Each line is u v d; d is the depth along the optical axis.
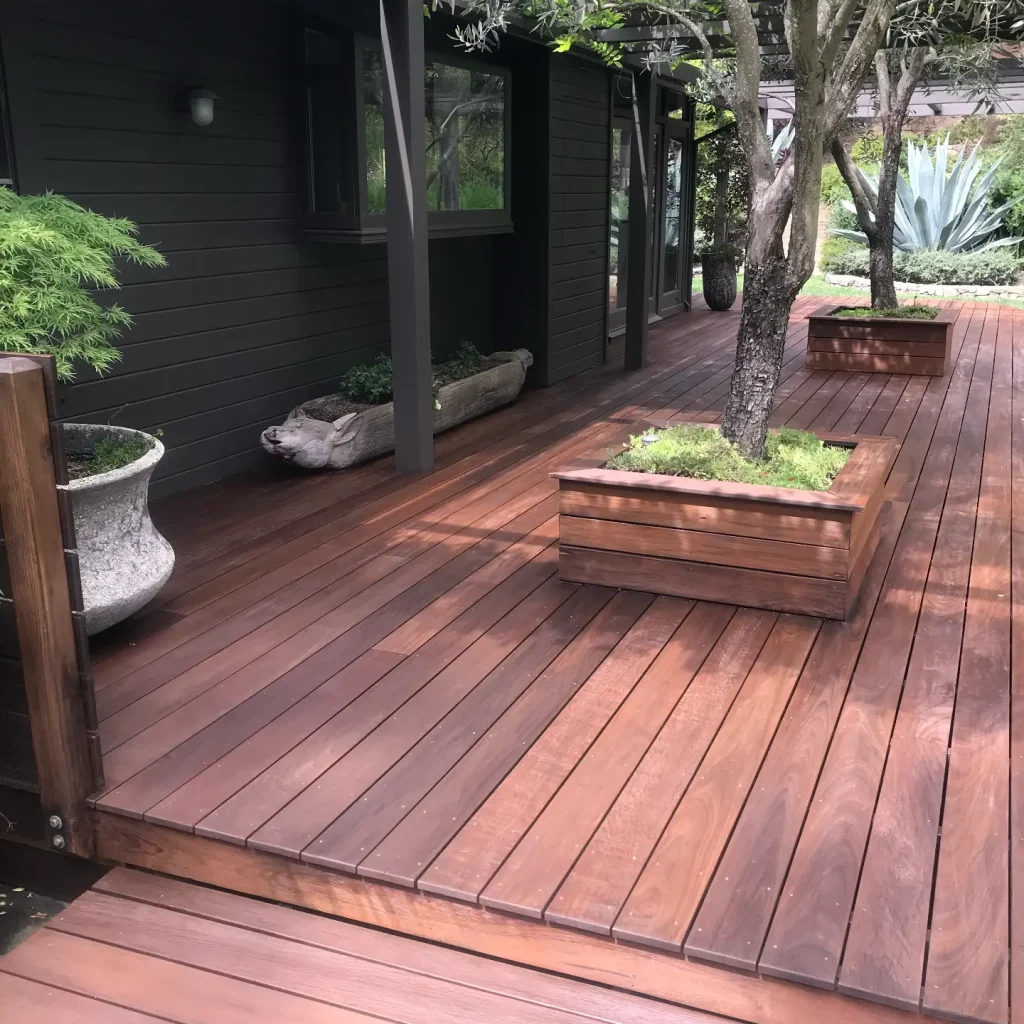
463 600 3.43
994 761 2.41
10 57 3.62
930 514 4.29
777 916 1.88
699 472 3.49
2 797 2.41
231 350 4.96
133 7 4.14
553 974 1.94
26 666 2.21
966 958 1.78
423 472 5.02
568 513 3.50
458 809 2.24
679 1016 1.83
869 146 15.87
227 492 4.75
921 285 13.29
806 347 8.66
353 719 2.64
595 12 4.39
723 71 6.39
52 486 2.15
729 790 2.30
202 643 3.11
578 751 2.47
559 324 7.33
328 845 2.12
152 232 4.39
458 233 6.02
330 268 5.61
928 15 5.11
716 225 12.55
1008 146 15.20
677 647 3.04
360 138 4.96
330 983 1.92
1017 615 3.27
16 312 2.65
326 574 3.68
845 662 2.94
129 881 2.26
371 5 4.44
